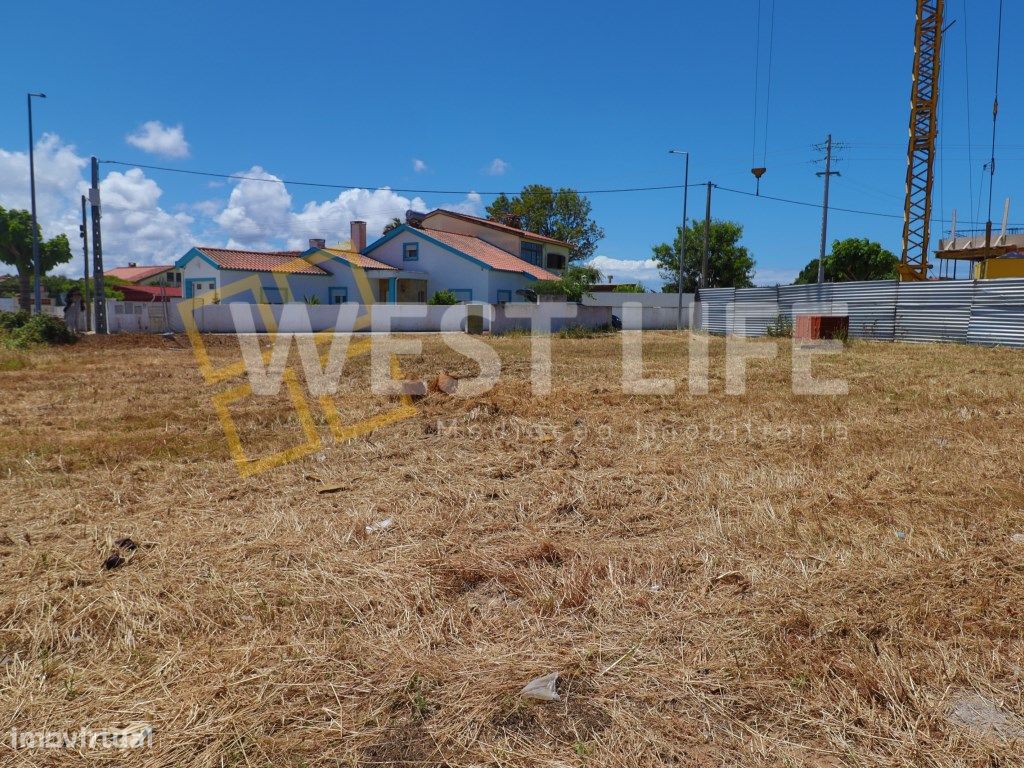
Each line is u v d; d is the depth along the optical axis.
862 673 2.55
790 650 2.74
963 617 2.96
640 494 4.89
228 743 2.24
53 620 3.00
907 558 3.60
